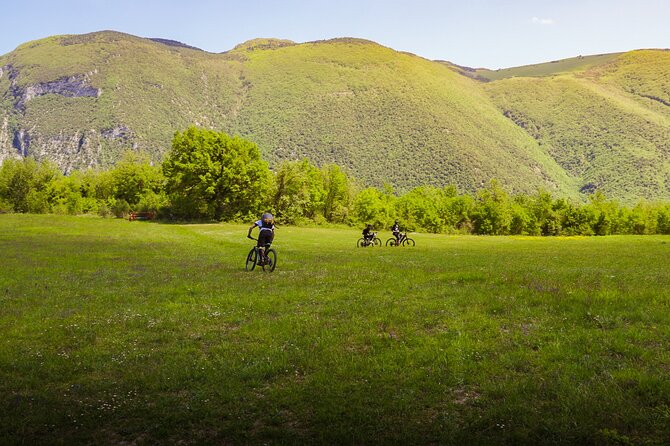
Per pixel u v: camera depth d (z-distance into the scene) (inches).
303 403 256.7
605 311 410.9
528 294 498.3
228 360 319.3
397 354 321.4
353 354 327.3
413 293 537.6
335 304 484.4
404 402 250.7
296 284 626.2
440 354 319.9
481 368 294.8
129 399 264.2
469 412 240.5
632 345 322.0
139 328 409.1
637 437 212.4
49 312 468.1
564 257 1124.5
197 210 3474.4
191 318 440.5
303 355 325.4
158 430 229.8
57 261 976.9
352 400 256.7
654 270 769.6
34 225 2522.1
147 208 3737.7
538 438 214.5
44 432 230.4
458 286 575.2
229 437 223.6
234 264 938.1
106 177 4675.2
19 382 287.7
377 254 1225.4
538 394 256.1
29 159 4288.9
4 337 382.0
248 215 3533.5
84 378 295.7
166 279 701.3
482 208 4739.2
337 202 4537.4
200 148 3363.7
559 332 360.2
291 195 3777.1
